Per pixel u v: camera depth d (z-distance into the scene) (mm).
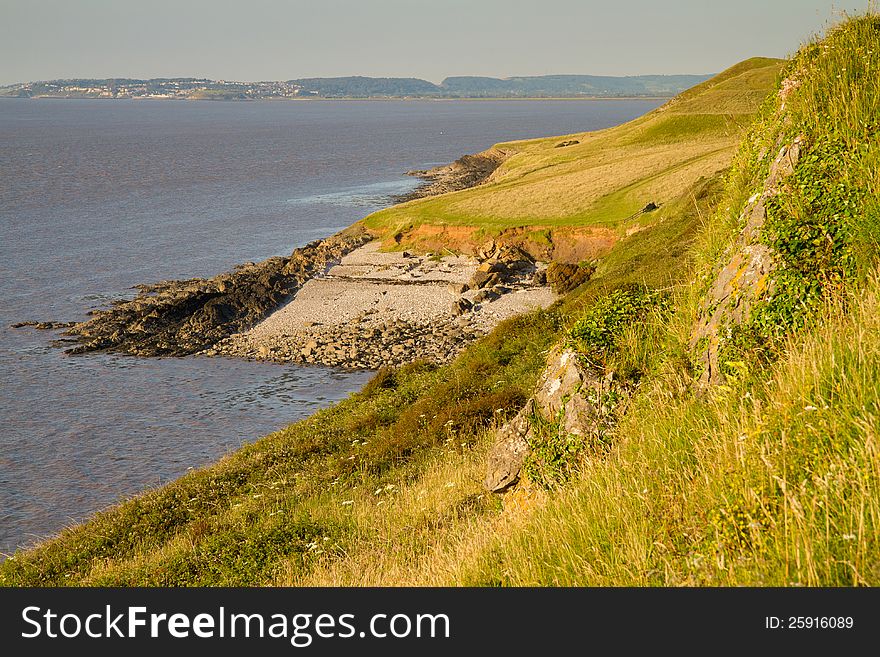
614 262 40969
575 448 10172
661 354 10273
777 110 12742
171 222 110250
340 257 81500
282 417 43344
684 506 6320
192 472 25500
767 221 9391
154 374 50656
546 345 24094
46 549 20406
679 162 93000
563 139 178500
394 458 19047
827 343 6859
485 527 10445
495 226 78438
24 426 42031
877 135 9562
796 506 4992
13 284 72438
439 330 57719
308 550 13828
